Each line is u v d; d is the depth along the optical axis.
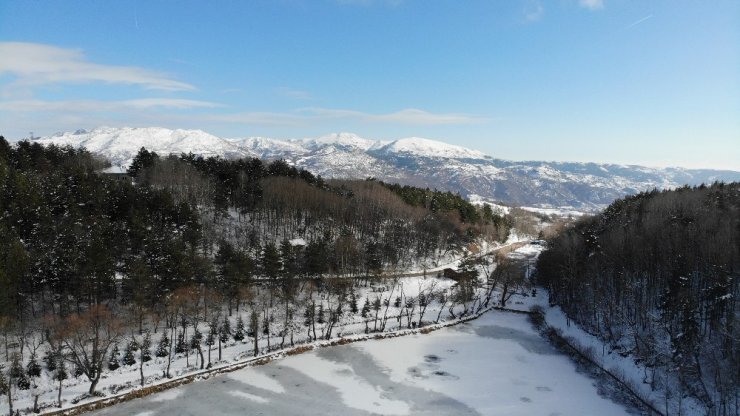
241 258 128.12
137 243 127.31
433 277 173.25
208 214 176.62
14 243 103.75
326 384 92.56
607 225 168.00
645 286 126.25
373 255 158.38
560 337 121.69
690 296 98.44
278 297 132.75
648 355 99.75
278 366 99.88
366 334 118.81
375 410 83.25
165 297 113.38
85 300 114.50
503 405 86.69
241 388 89.12
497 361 108.12
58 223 128.00
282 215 184.75
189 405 81.88
